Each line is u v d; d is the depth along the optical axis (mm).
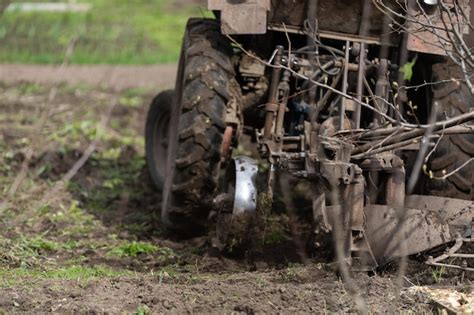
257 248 14359
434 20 13727
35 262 14125
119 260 14531
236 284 12289
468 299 11555
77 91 28406
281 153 13586
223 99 14562
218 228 14125
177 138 14891
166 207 15562
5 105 26016
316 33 14039
